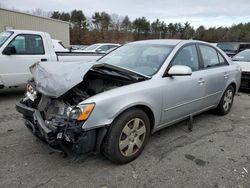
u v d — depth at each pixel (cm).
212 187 259
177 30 7219
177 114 364
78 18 5797
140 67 356
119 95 276
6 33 595
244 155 330
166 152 332
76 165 292
